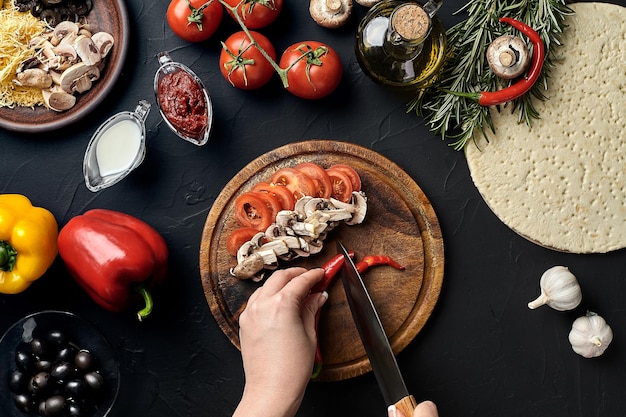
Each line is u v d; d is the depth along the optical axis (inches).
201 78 42.3
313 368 39.3
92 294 40.5
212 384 41.8
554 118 41.3
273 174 40.8
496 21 39.2
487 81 40.0
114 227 39.2
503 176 41.3
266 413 35.4
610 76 41.3
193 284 41.9
